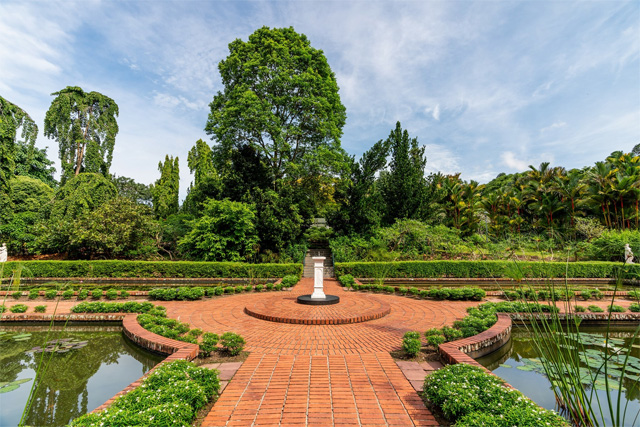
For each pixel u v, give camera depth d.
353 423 3.04
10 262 14.41
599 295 10.43
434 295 10.27
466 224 23.69
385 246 17.22
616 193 20.70
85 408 3.93
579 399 2.75
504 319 6.90
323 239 25.72
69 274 15.47
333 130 19.75
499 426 2.44
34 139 19.94
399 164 19.39
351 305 8.18
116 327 7.54
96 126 22.52
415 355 4.96
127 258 19.72
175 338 5.72
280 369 4.38
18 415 3.73
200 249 16.94
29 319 7.73
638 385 4.31
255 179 18.75
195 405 3.11
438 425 3.01
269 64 19.23
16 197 21.83
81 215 18.73
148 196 43.03
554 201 22.09
